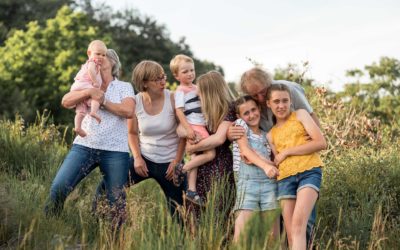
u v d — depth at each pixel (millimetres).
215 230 5094
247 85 5613
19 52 32500
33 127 9078
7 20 47094
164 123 6062
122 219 5559
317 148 5320
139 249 4734
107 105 5789
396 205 6695
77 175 5801
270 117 5727
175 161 6086
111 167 5844
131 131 6176
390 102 26938
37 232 5141
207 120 5809
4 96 28969
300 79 8875
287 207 5332
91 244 5281
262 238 4359
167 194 6219
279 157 5387
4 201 5398
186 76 6051
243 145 5555
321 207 6410
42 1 50031
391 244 5754
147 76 5973
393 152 7973
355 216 6281
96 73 5852
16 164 7602
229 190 5758
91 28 35469
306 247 5496
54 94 30828
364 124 8633
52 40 34125
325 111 8906
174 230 4926
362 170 7301
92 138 5812
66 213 5805
